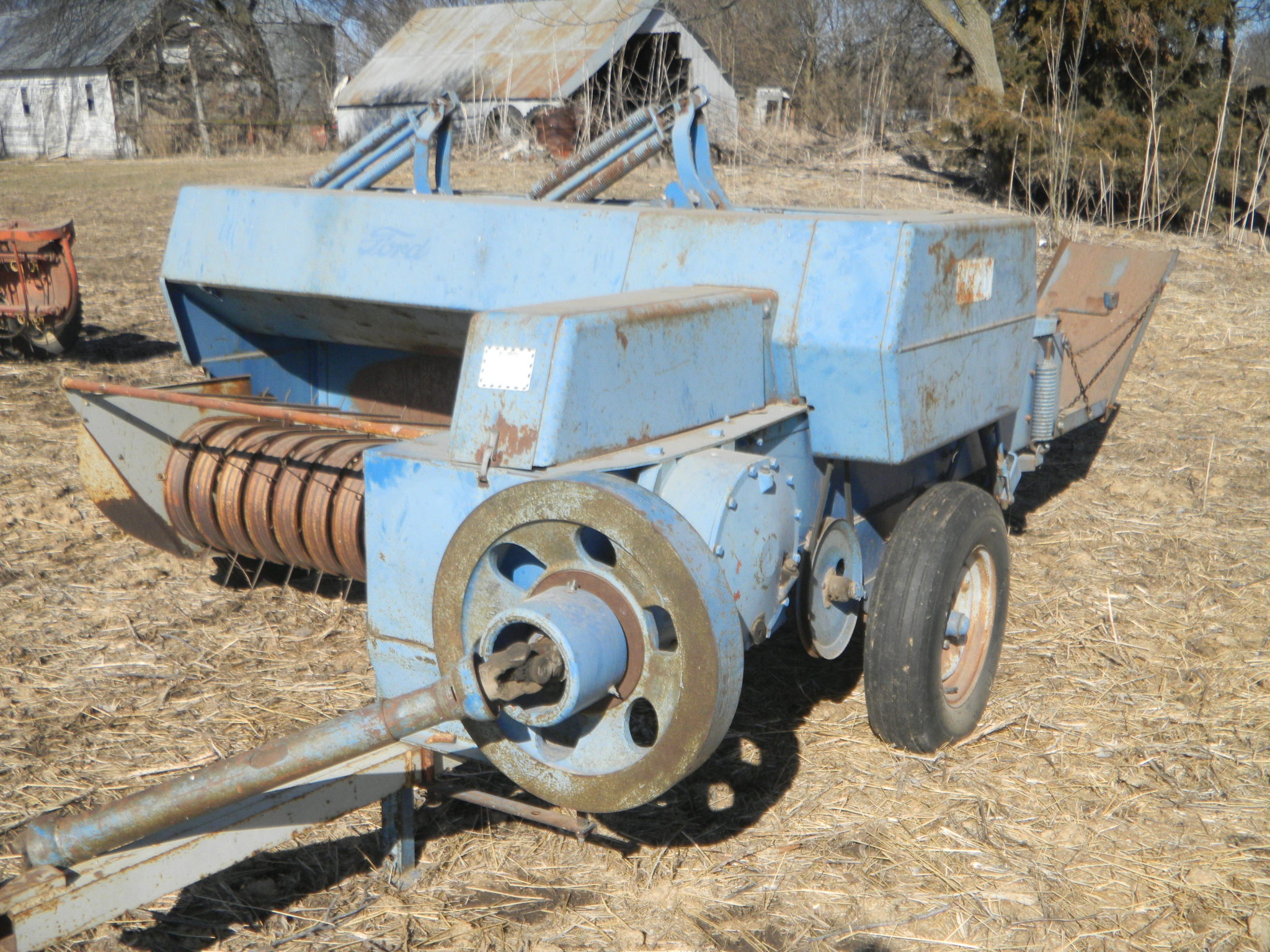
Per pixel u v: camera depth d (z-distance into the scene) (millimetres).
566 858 2943
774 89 26516
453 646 2375
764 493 2650
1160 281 5918
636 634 2188
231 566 4629
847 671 3965
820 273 2994
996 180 15523
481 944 2625
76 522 5250
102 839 2211
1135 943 2652
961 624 3391
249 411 3244
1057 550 5176
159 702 3693
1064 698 3814
